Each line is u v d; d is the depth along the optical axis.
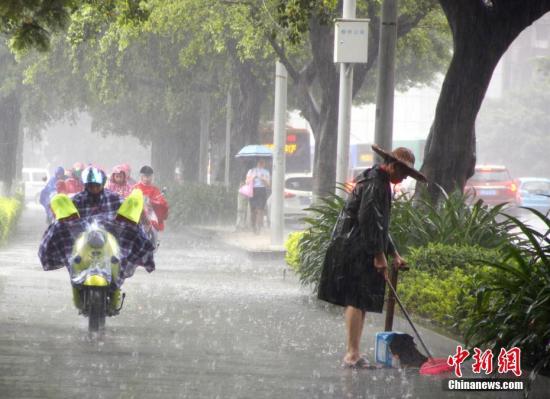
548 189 93.94
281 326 24.34
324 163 54.28
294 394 15.61
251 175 69.75
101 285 22.06
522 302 18.41
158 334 22.36
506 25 33.88
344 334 23.11
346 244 18.66
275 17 55.50
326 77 53.91
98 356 18.89
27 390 15.32
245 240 64.06
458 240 29.67
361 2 55.44
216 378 16.89
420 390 16.23
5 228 56.34
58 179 47.97
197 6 63.38
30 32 24.95
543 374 17.59
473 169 35.50
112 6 35.62
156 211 42.72
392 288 18.75
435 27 65.31
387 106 34.34
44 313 25.42
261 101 80.69
